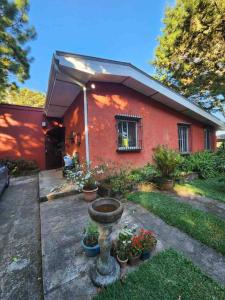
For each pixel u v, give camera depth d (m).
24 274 2.06
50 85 4.92
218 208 3.77
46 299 1.66
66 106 6.90
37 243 2.72
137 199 4.01
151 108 6.28
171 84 12.58
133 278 1.83
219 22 8.37
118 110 5.36
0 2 5.72
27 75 7.31
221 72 9.80
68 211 3.56
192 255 2.22
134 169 5.53
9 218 3.69
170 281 1.77
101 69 4.36
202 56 9.88
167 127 6.81
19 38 6.56
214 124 8.81
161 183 5.10
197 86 11.19
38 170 8.64
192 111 7.12
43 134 9.34
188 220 3.01
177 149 7.15
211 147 9.23
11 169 8.06
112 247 2.18
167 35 10.86
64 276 1.91
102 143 5.00
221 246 2.33
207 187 5.41
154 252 2.25
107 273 1.81
